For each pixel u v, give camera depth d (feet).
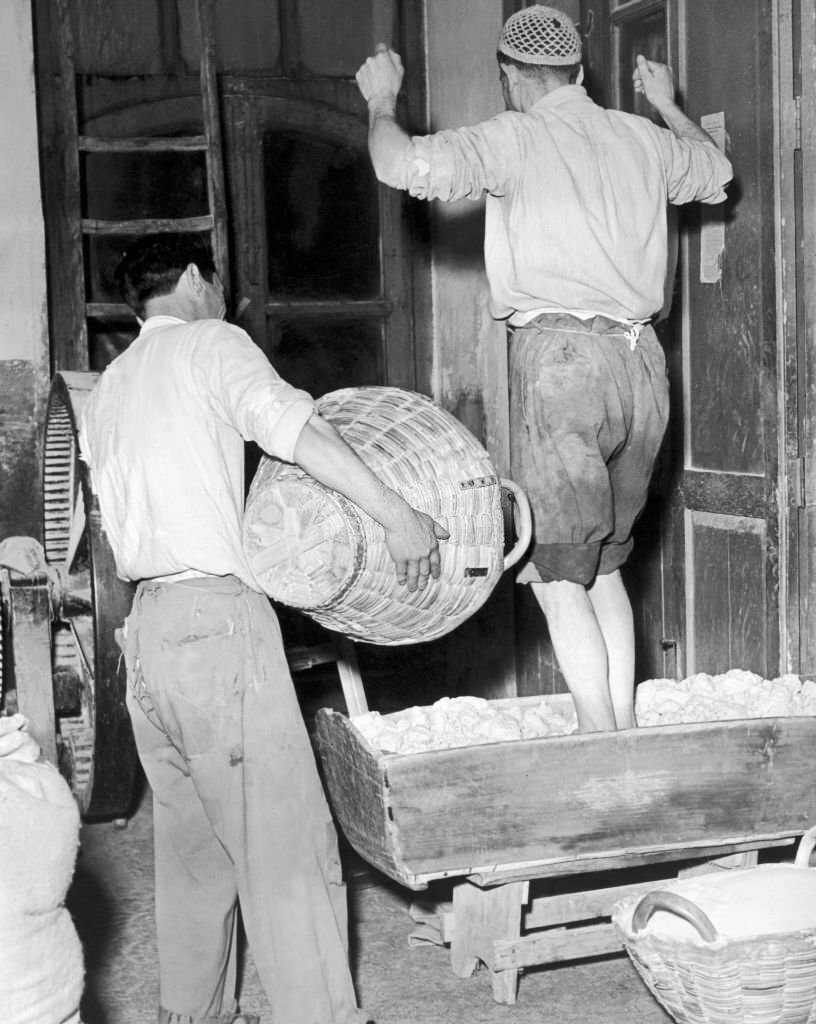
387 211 20.36
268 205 19.94
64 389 13.75
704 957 8.41
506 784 9.79
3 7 17.48
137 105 19.22
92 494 13.35
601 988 10.89
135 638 9.29
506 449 18.66
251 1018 10.28
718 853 10.57
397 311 20.56
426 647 19.88
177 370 9.15
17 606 14.02
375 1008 10.59
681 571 15.21
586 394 10.46
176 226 18.28
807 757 10.50
